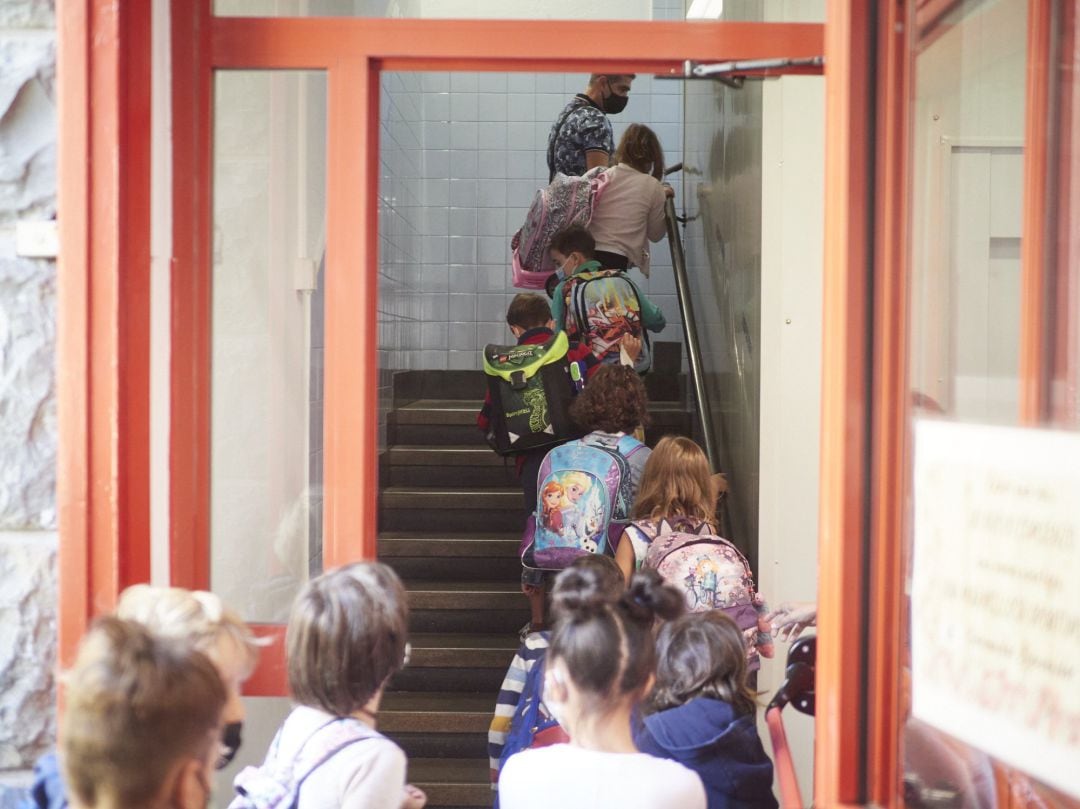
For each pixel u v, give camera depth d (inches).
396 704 165.9
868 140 61.7
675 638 85.8
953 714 58.7
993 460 56.1
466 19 85.7
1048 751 52.7
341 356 87.1
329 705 68.1
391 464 208.1
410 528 199.3
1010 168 64.4
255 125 85.8
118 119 72.3
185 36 82.3
